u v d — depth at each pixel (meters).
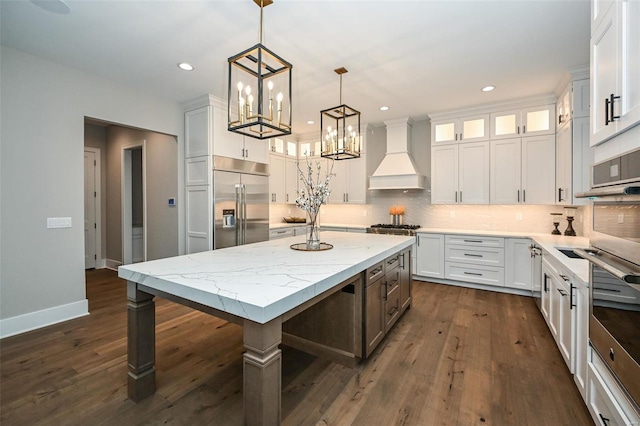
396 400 1.99
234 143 4.56
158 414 1.86
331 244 2.99
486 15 2.38
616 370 1.39
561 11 2.32
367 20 2.45
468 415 1.85
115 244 5.71
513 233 4.36
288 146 6.21
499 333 2.96
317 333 2.54
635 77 1.25
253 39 2.74
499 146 4.38
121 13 2.37
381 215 5.73
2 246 2.90
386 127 5.46
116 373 2.28
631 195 1.24
